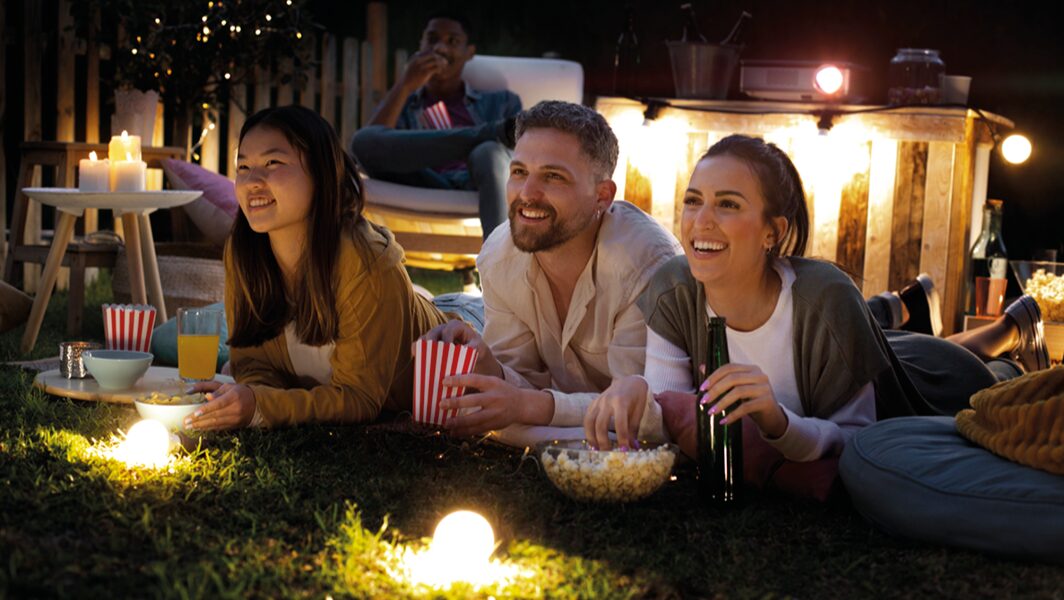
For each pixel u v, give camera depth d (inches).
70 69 242.7
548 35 372.5
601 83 370.6
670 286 106.7
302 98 297.3
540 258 116.0
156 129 246.7
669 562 79.4
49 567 70.9
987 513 82.8
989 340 152.6
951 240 202.2
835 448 97.3
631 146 213.0
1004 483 83.5
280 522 82.0
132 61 234.7
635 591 73.2
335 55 305.4
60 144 211.3
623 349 115.7
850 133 203.5
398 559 75.9
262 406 109.1
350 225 116.1
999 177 326.6
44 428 107.2
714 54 214.4
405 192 214.4
